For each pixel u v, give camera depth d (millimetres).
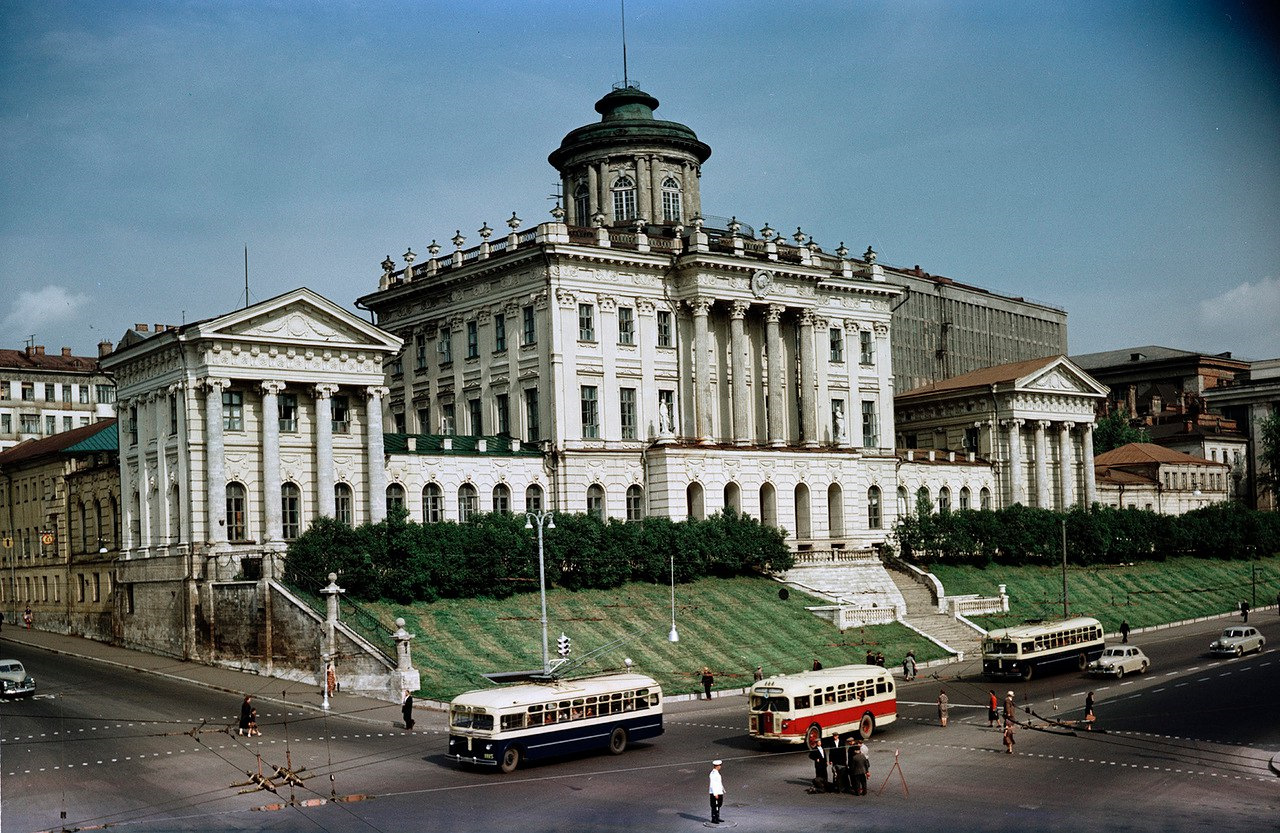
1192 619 119500
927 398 145875
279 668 78500
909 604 106188
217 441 85438
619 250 105312
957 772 56875
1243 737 64375
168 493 88250
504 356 106812
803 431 114000
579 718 59125
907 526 118188
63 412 157500
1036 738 64688
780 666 84562
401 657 71938
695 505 106562
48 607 104562
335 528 83375
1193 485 169375
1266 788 53500
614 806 50188
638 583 95938
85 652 90375
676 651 84625
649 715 62281
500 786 53625
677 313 109812
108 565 95562
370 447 91812
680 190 122688
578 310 104188
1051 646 85625
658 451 104312
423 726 65688
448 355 112625
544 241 101688
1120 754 60625
